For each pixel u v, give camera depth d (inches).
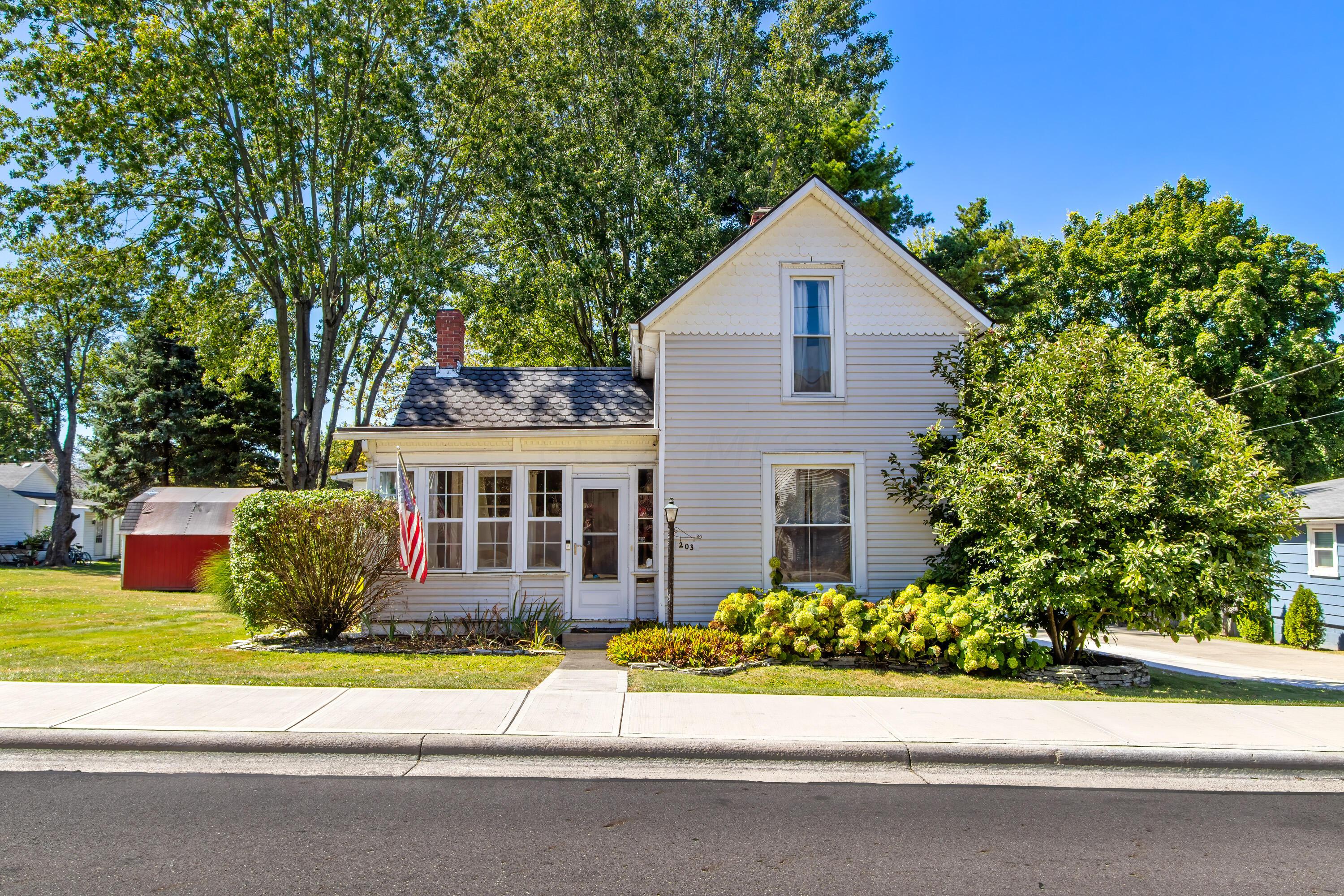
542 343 1211.2
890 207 1181.7
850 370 541.3
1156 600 391.5
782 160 1115.3
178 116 771.4
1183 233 1143.6
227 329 935.0
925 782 257.1
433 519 551.5
